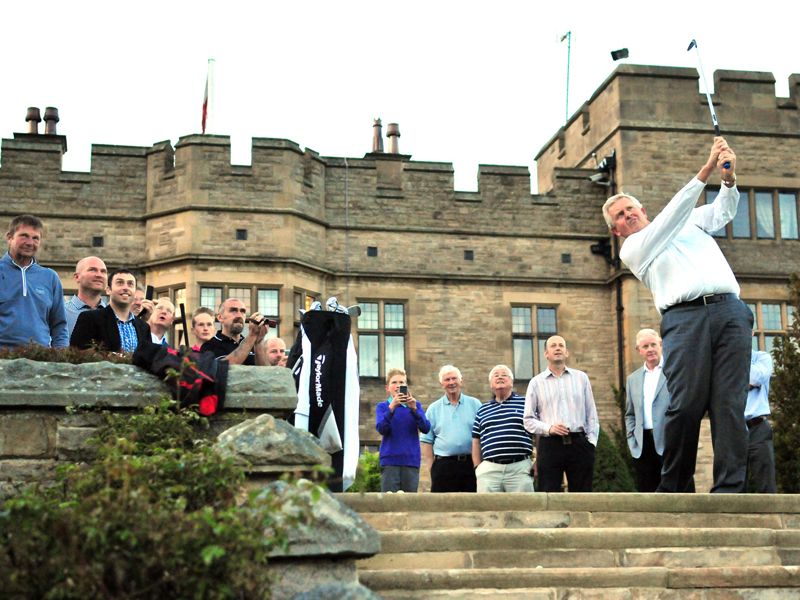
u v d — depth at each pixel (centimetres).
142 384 618
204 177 1991
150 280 1995
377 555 614
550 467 962
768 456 943
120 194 2020
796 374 1653
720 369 705
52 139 2153
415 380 2066
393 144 2359
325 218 2078
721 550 653
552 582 598
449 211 2136
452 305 2109
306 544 512
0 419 596
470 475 1041
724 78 2219
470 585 589
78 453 601
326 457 574
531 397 970
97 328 728
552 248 2164
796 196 2219
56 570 432
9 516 447
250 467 534
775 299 2166
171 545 436
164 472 500
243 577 446
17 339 725
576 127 2397
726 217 723
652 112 2186
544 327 2141
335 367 806
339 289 2069
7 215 1975
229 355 741
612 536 644
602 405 2114
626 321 2116
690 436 714
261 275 1981
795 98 2244
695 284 703
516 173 2177
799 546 669
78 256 1989
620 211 749
